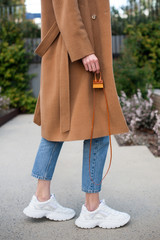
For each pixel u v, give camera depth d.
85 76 1.49
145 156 2.98
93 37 1.50
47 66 1.57
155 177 2.39
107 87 1.50
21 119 5.89
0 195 2.08
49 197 1.65
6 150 3.43
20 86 7.03
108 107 1.51
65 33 1.41
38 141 3.84
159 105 4.00
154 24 6.18
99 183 1.58
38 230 1.56
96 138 1.55
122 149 3.27
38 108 1.70
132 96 4.54
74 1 1.40
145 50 6.14
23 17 7.23
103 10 1.50
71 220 1.67
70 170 2.62
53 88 1.54
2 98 6.26
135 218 1.69
